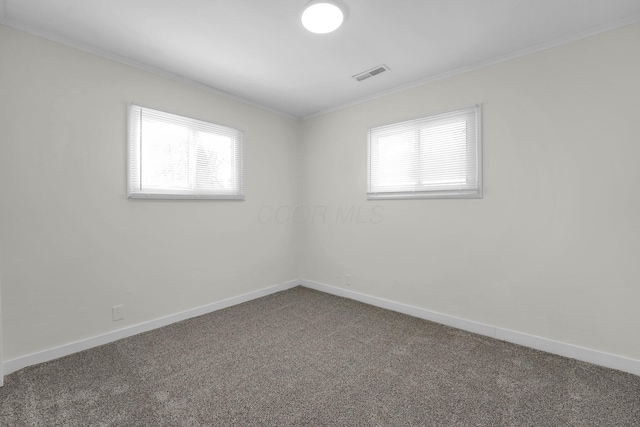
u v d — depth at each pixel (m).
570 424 1.46
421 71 2.66
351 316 2.91
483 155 2.48
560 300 2.14
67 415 1.51
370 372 1.92
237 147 3.26
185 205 2.82
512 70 2.33
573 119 2.08
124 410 1.54
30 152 1.97
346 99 3.35
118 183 2.38
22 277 1.95
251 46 2.25
